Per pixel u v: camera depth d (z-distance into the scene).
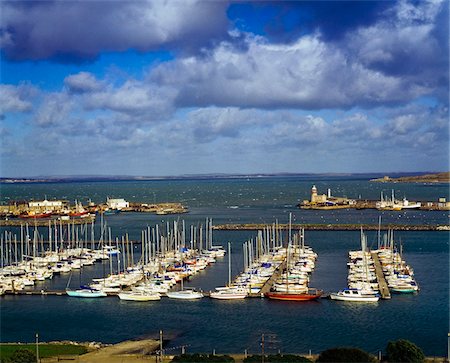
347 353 104.06
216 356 115.12
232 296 169.62
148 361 117.88
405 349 109.62
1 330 145.38
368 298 164.25
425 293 174.50
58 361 118.19
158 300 170.62
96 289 180.62
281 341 133.25
